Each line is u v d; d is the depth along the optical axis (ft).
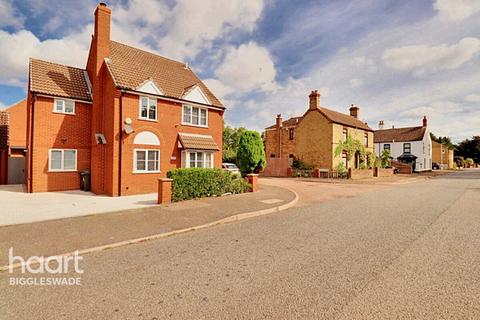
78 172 54.70
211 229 25.55
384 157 123.85
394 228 25.17
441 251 18.66
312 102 102.47
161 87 54.95
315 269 15.79
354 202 41.86
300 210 35.12
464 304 11.76
